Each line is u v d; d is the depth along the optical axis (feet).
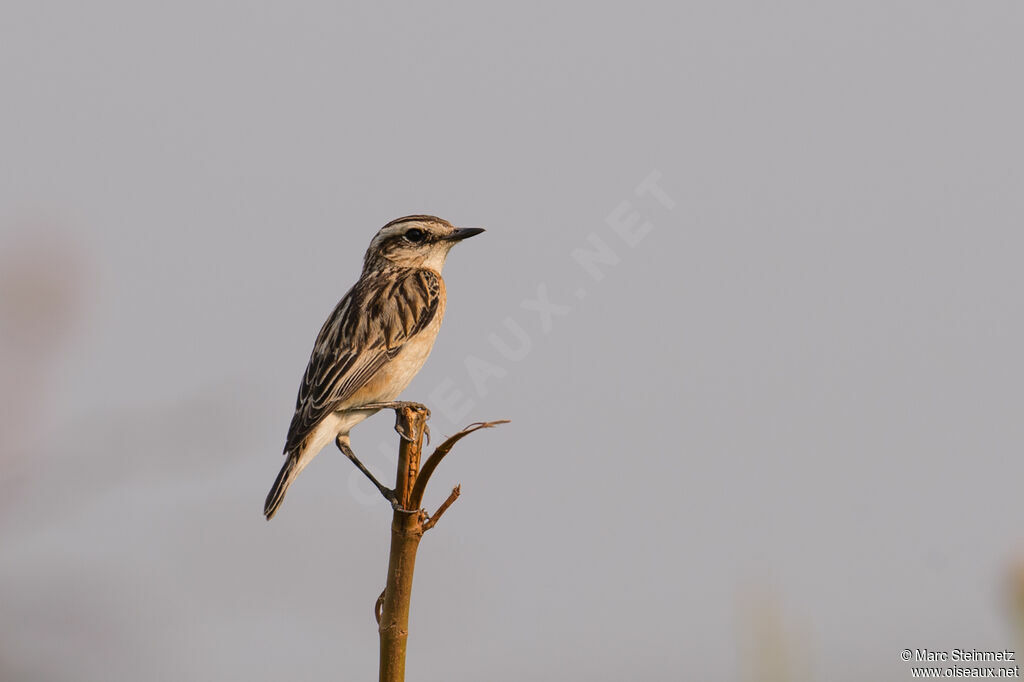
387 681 19.52
